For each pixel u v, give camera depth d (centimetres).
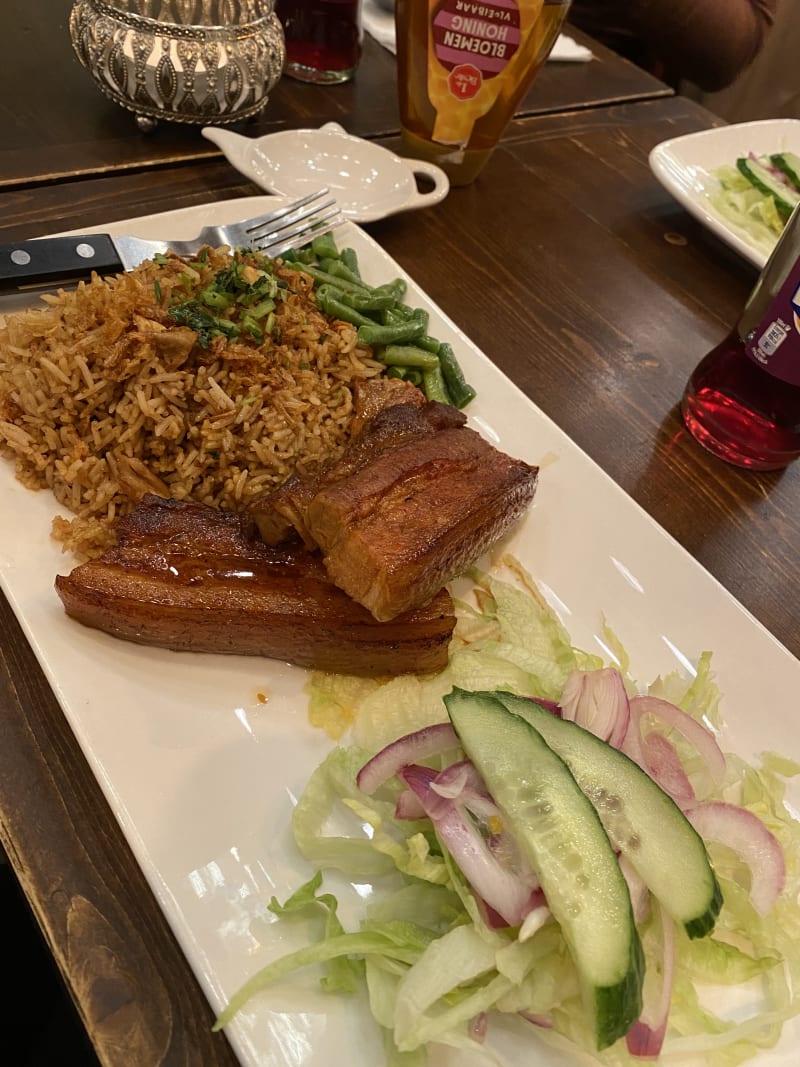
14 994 29
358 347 31
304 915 19
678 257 44
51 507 25
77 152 39
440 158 42
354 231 36
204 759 21
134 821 20
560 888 19
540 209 45
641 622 27
